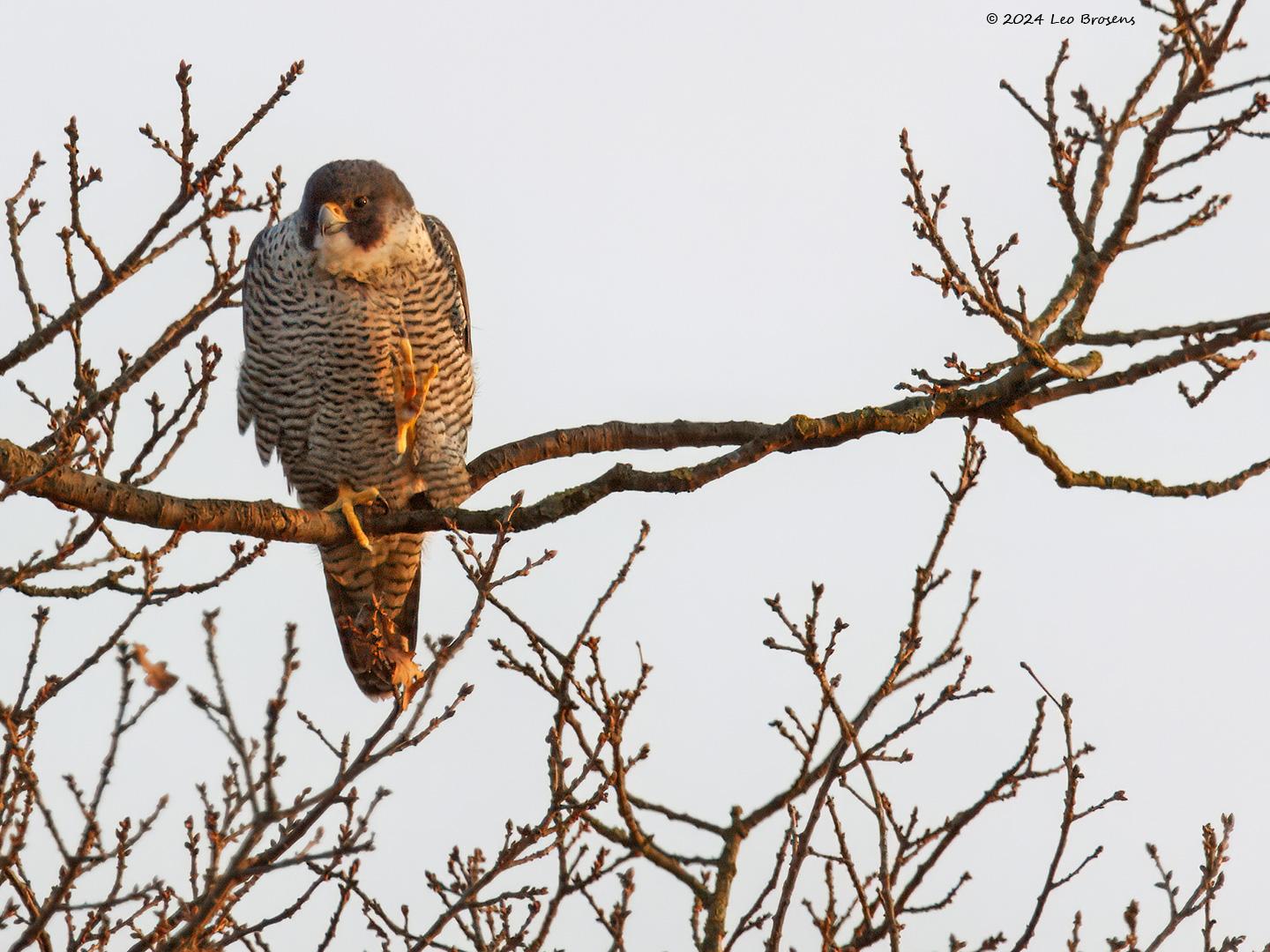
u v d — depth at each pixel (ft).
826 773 31.04
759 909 30.68
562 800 29.07
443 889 31.27
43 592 32.14
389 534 37.01
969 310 34.17
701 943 33.71
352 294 43.19
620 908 29.53
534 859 28.48
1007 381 36.70
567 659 31.30
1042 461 37.96
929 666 31.58
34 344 30.37
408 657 32.07
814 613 30.63
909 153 32.50
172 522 30.68
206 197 30.68
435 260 44.09
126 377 30.27
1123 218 34.99
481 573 26.96
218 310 30.96
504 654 31.78
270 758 23.68
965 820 31.07
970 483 30.96
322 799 24.67
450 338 44.78
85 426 29.76
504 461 42.11
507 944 29.17
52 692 28.45
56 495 29.32
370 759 24.98
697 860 35.06
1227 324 35.55
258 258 43.98
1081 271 36.24
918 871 30.89
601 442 41.68
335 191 42.55
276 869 24.18
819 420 35.45
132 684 25.11
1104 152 36.42
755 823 36.01
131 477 31.94
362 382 44.11
